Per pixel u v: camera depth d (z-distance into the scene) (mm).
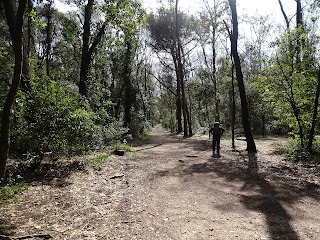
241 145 17797
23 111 8398
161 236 4316
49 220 4719
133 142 21516
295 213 5348
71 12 20438
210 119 34281
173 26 32250
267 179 8109
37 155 8211
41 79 9398
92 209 5402
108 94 20000
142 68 39312
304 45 12305
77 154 9766
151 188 7301
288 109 13219
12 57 14578
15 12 8805
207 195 6684
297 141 12633
